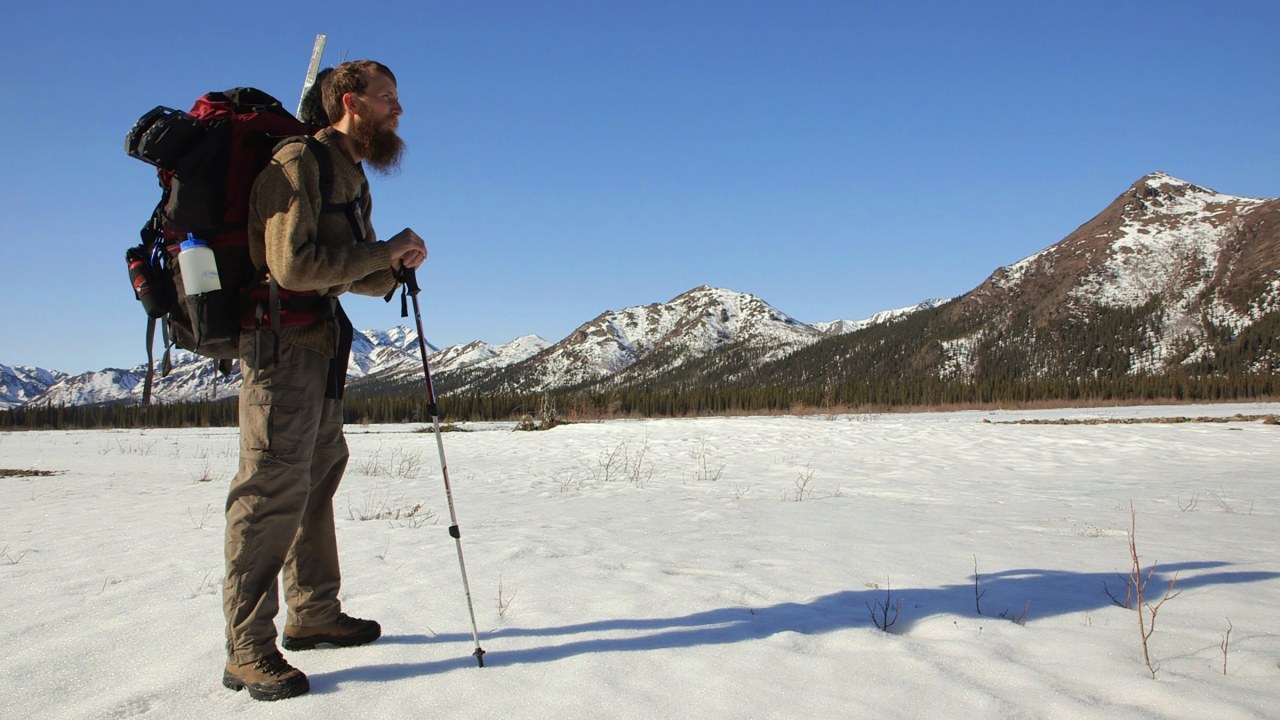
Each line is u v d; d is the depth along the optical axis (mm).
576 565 4477
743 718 2188
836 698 2340
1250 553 4746
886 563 4535
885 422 29766
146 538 5836
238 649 2441
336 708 2293
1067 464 13055
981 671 2586
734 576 4160
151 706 2346
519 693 2387
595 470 13234
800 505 7977
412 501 8547
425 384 2943
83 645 2975
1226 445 15828
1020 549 5012
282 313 2578
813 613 3336
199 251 2488
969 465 13016
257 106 2660
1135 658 2713
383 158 2828
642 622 3174
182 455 19547
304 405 2627
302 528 2873
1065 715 2221
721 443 18391
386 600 3600
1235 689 2381
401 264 2826
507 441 22281
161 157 2416
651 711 2240
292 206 2484
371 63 2793
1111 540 5371
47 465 15773
